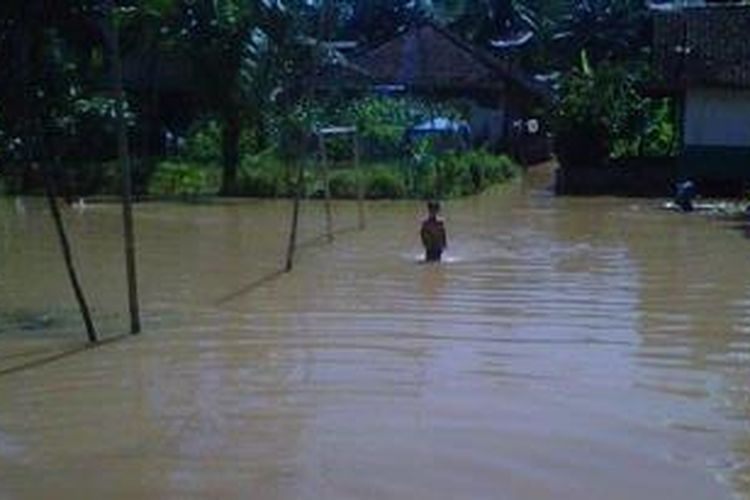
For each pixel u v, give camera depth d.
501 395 11.71
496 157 45.56
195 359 13.44
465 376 12.52
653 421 10.80
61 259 21.94
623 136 39.12
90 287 18.70
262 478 9.23
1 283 19.05
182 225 28.39
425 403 11.42
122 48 39.12
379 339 14.47
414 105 47.19
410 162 38.75
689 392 11.88
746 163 37.03
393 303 17.02
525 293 17.91
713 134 37.50
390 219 30.02
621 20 67.69
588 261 21.55
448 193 37.00
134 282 15.00
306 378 12.45
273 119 41.47
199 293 18.06
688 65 37.94
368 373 12.66
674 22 40.28
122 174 14.93
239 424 10.73
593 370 12.83
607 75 38.97
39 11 14.88
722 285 18.70
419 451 9.88
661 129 39.66
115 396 11.79
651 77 38.41
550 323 15.53
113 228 27.53
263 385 12.16
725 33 39.19
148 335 14.82
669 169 37.69
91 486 9.09
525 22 68.69
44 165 15.57
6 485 9.13
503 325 15.38
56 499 8.82
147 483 9.14
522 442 10.14
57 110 16.80
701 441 10.18
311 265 21.12
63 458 9.78
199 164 41.94
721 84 37.00
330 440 10.20
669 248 23.56
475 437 10.28
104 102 38.56
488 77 54.72
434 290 18.17
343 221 29.55
